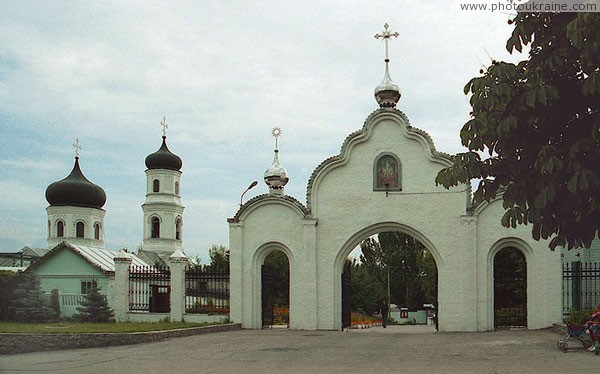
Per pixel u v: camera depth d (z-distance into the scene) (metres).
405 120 30.67
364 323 43.28
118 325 28.11
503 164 13.49
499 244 29.36
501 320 31.55
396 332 29.17
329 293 30.66
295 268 31.09
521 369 15.88
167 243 70.56
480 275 29.20
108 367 16.62
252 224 31.78
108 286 39.00
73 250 42.19
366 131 30.89
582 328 19.38
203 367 16.64
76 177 65.44
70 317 36.91
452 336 26.17
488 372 15.40
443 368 16.23
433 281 58.62
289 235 31.34
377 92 31.53
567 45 12.66
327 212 31.08
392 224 30.45
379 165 30.80
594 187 11.62
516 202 13.11
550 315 28.44
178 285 32.16
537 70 12.84
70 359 18.36
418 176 30.39
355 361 17.89
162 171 71.56
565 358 18.06
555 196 12.18
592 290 29.75
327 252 30.88
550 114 12.74
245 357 18.88
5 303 33.66
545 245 28.75
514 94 12.85
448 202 29.95
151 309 33.66
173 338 25.06
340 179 31.09
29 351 20.30
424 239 30.12
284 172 36.72
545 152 12.00
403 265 61.03
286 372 15.67
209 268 32.97
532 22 12.77
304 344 22.84
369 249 65.69
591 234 12.97
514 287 35.25
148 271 33.47
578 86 12.73
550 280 28.55
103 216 67.12
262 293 31.73
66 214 64.31
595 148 11.77
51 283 42.12
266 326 31.89
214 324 29.59
